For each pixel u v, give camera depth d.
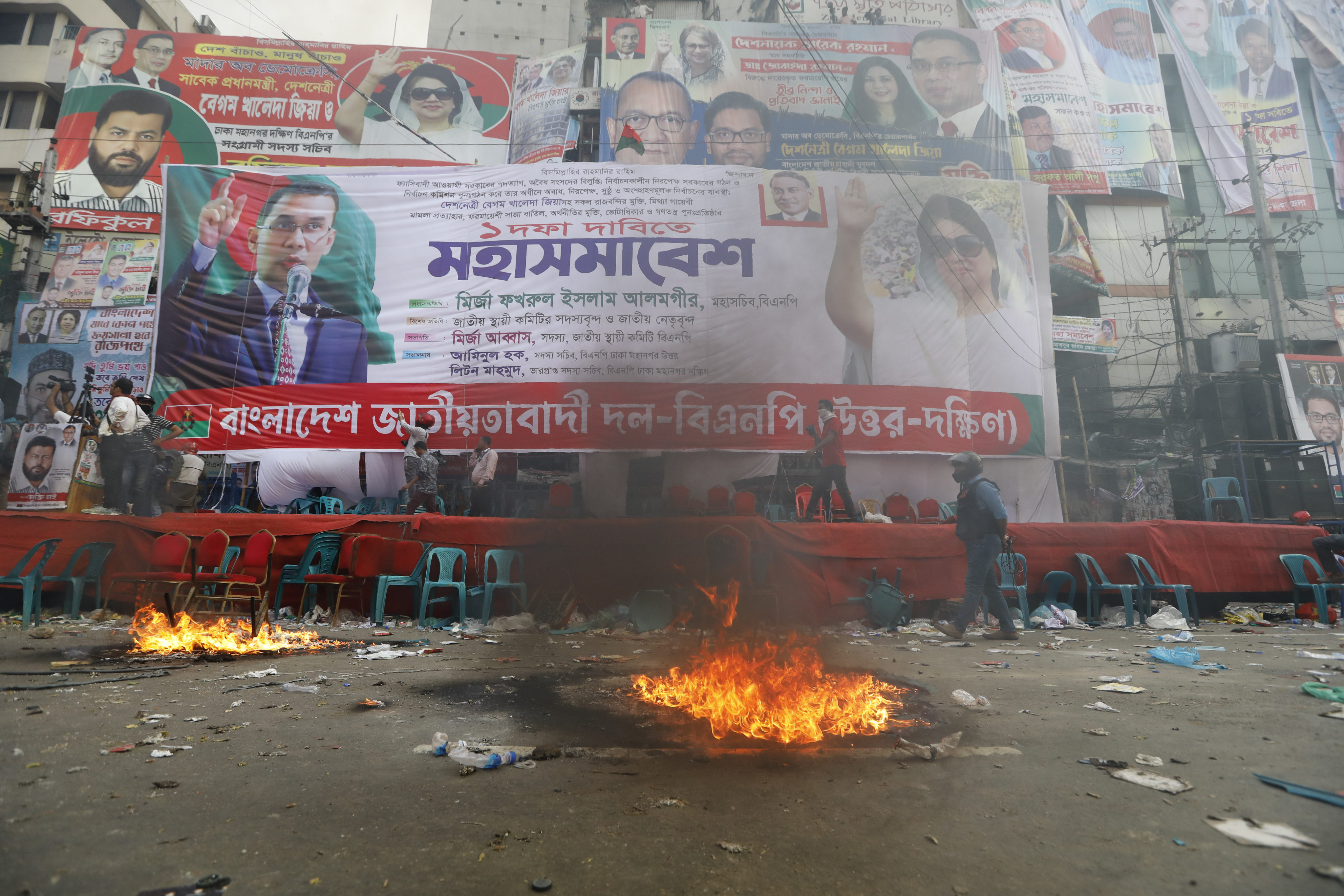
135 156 16.23
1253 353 17.89
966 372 11.87
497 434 11.41
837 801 2.22
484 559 7.24
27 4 22.16
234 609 6.75
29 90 21.97
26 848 1.82
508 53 23.58
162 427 8.26
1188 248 20.62
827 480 9.34
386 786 2.34
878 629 7.17
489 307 11.81
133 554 7.15
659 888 1.65
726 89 17.06
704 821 2.06
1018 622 7.59
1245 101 21.39
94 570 7.00
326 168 13.45
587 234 11.99
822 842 1.92
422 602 7.01
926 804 2.20
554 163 12.22
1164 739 2.94
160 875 1.69
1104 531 8.09
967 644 6.10
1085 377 19.22
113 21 23.70
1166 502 16.45
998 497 6.37
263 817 2.06
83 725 3.04
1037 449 11.87
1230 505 11.53
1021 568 7.77
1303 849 1.86
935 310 12.00
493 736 2.96
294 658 4.90
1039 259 12.57
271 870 1.72
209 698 3.62
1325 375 17.61
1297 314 20.30
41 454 9.04
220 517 7.37
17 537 7.03
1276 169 21.00
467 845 1.88
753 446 11.42
